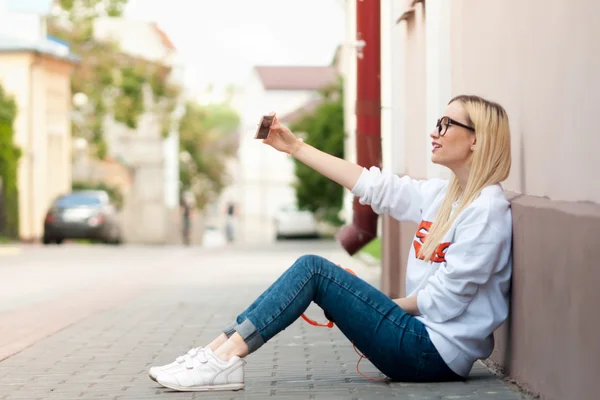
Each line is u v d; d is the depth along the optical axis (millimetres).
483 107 4758
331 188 45594
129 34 57406
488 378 4977
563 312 4066
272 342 6816
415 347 4656
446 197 4883
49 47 33750
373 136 9219
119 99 40469
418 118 8867
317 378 5195
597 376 3670
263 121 5078
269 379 5176
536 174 4859
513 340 4840
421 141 8648
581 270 3844
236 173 89062
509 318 4910
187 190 68000
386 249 10359
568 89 4297
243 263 19562
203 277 14836
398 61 10078
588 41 4012
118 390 4945
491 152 4730
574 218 3924
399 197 5141
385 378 5078
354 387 4812
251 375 5340
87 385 5160
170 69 43188
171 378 4734
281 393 4676
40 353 6512
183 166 67125
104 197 31328
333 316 4719
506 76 5527
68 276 15398
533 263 4473
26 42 31984
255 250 27812
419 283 4875
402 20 9711
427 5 8031
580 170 4133
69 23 39906
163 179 51438
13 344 6973
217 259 21469
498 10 5719
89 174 43812
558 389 4145
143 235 50688
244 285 12992
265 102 82312
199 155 67062
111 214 30875
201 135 62094
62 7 39906
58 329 7875
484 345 4742
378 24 9203
